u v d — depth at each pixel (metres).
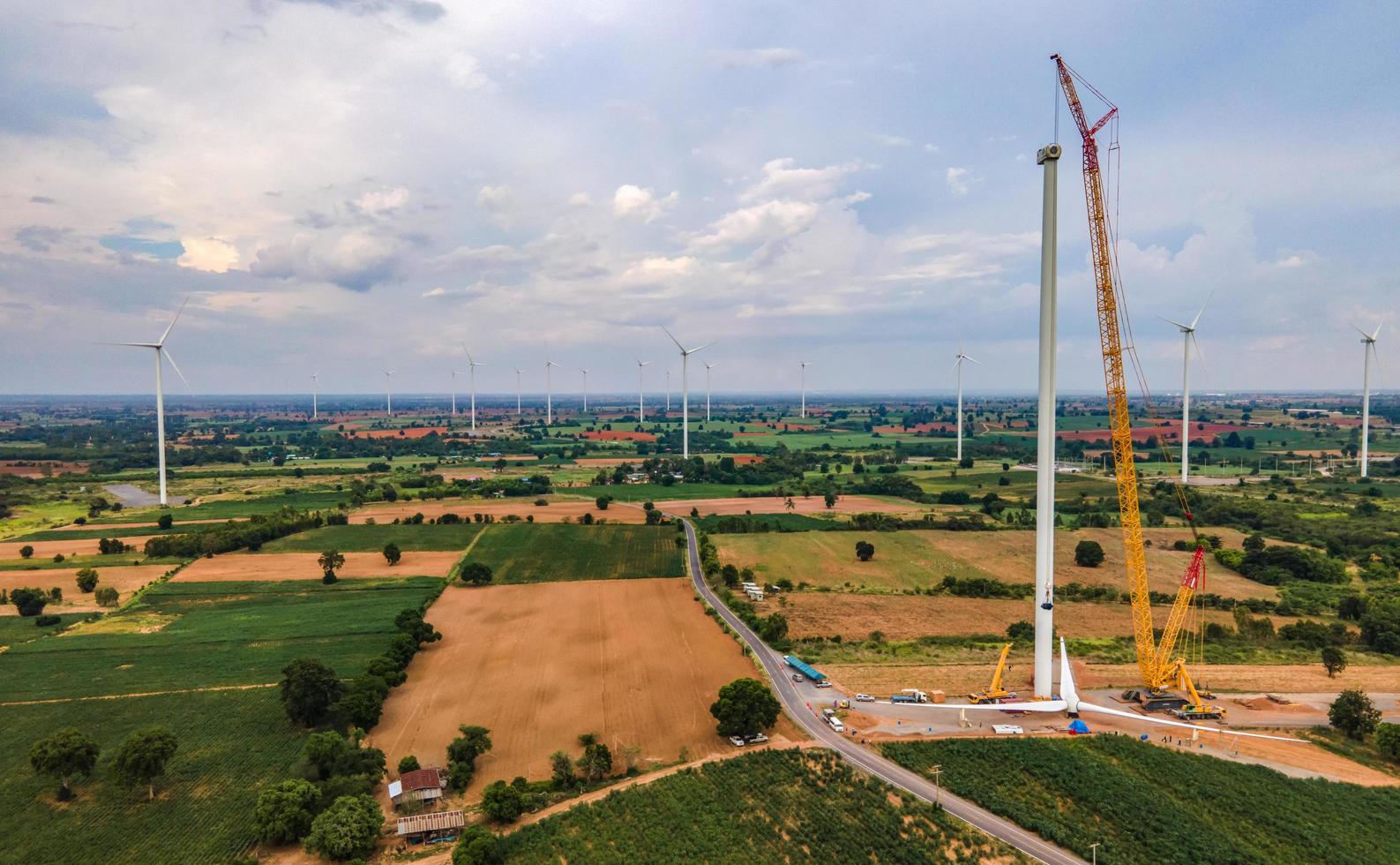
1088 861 75.38
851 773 90.62
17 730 101.56
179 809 84.06
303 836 79.38
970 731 102.75
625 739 100.50
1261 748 100.44
